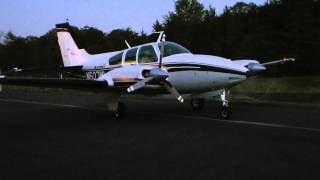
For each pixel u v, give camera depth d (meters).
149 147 7.86
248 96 19.23
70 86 11.57
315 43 24.73
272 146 7.59
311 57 24.92
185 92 12.43
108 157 7.11
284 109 13.38
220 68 11.36
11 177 5.95
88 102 18.44
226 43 28.09
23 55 53.56
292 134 8.77
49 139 9.12
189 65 11.84
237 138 8.45
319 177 5.54
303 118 11.14
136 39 39.41
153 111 13.93
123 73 11.72
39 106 17.27
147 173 5.98
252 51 26.22
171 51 12.54
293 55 25.19
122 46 40.25
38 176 5.98
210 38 29.62
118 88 11.88
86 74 16.41
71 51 18.03
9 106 17.61
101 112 14.34
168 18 36.94
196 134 9.09
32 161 6.96
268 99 17.80
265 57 25.86
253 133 9.00
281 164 6.27
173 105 15.70
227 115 11.33
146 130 9.95
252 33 27.52
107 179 5.73
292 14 25.53
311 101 16.42
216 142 8.10
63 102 18.86
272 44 25.77
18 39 57.38
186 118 11.88
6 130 10.63
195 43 30.05
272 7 27.02
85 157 7.18
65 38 18.28
